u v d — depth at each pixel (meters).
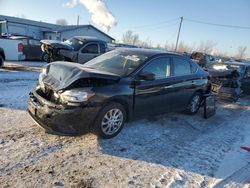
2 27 19.03
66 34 34.84
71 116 3.51
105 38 40.09
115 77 4.01
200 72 6.16
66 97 3.54
